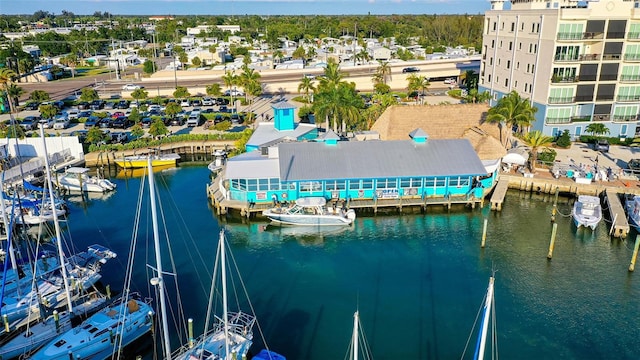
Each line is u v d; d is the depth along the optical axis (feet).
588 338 126.11
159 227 190.70
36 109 370.94
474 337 125.59
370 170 199.11
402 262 163.32
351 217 190.19
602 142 263.08
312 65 544.21
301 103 391.24
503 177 226.79
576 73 272.92
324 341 123.75
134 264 162.09
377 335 126.21
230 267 160.25
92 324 120.06
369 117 287.69
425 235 182.80
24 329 125.59
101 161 266.36
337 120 269.44
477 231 186.29
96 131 275.18
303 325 130.00
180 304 139.23
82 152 264.31
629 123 283.18
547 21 269.64
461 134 246.47
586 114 282.15
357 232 185.26
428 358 117.91
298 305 138.92
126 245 175.73
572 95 275.59
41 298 129.70
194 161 281.33
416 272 156.87
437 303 140.15
